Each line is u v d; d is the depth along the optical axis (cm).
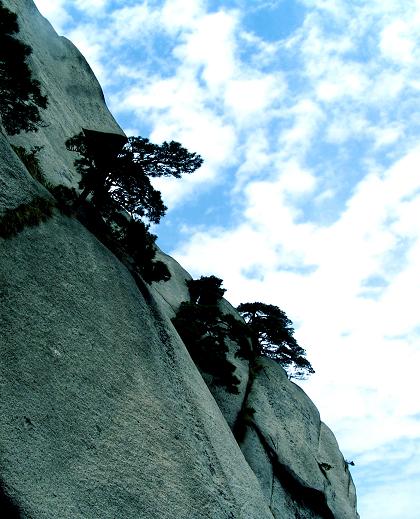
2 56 2078
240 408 3828
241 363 4444
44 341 1731
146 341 2350
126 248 2939
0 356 1529
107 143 2608
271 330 4988
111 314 2200
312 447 4350
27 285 1806
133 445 1830
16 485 1309
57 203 2362
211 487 2112
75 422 1647
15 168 2123
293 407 4519
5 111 2422
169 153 2597
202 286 4959
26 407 1499
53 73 4941
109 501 1566
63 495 1427
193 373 2722
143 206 2777
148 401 2081
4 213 1892
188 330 3578
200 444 2266
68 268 2092
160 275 3030
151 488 1767
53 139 3900
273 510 3272
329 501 3947
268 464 3572
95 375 1873
